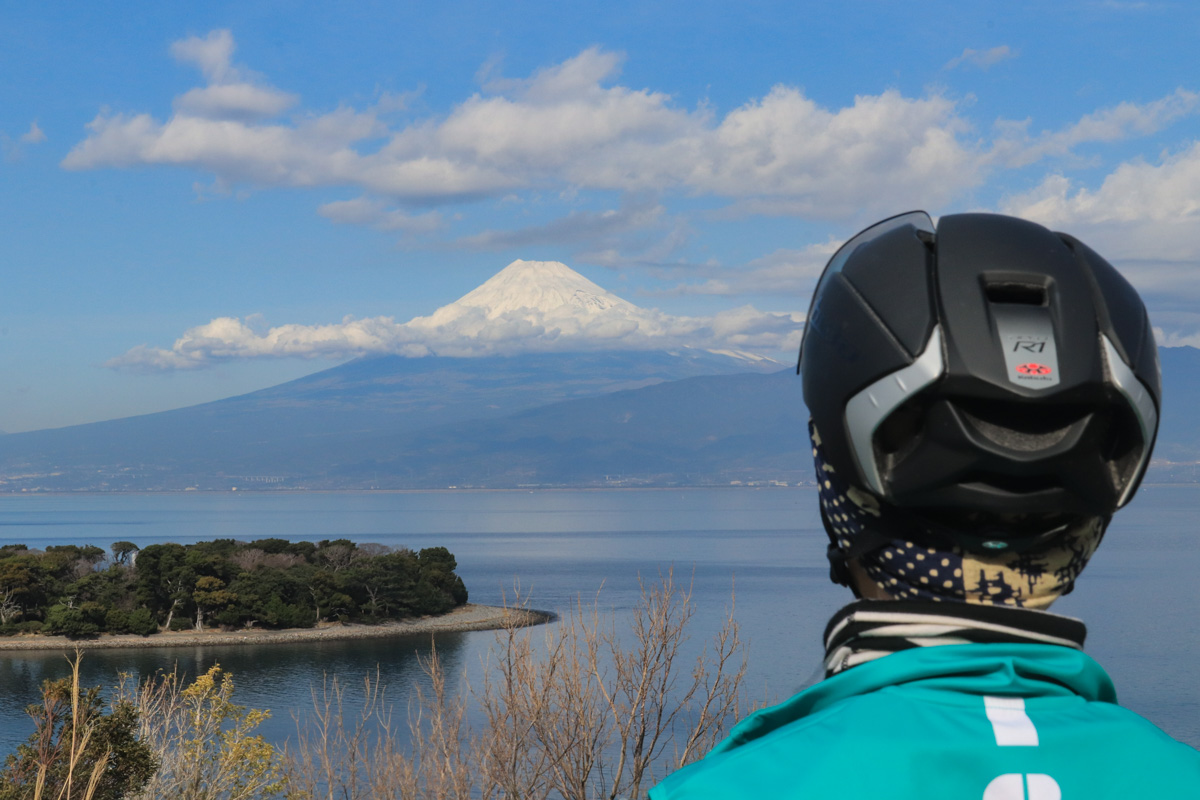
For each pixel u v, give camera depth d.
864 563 1.93
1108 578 176.25
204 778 13.47
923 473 1.70
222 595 119.31
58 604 116.81
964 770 1.57
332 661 100.25
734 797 1.60
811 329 1.97
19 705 76.06
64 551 134.38
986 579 1.78
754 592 150.12
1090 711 1.68
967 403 1.69
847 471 1.84
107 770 12.01
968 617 1.71
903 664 1.68
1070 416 1.68
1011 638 1.71
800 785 1.57
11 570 120.19
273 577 126.12
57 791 8.02
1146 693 75.44
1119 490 1.73
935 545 1.81
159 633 117.75
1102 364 1.67
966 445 1.64
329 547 142.38
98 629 116.31
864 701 1.67
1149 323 1.80
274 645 112.19
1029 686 1.65
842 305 1.85
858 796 1.54
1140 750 1.62
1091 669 1.72
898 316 1.73
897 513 1.83
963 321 1.67
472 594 158.62
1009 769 1.58
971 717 1.62
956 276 1.73
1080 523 1.83
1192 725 64.06
